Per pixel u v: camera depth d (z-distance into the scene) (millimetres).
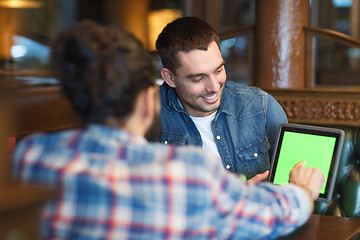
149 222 838
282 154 1561
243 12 9477
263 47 2688
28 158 901
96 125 917
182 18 1762
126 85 898
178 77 1746
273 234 988
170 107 1904
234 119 1877
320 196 1457
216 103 1766
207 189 862
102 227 837
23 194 743
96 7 8930
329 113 2408
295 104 2473
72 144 900
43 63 4797
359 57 8547
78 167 867
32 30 7344
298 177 1187
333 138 1474
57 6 7785
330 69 8258
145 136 994
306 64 2715
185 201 847
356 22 9109
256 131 1877
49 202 856
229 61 9070
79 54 897
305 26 2691
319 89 2424
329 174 1455
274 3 2631
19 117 2201
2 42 4746
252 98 1908
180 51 1693
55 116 2428
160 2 8695
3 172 989
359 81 7918
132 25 8258
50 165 879
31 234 750
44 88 2371
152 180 845
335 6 9195
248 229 936
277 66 2676
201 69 1685
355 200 1969
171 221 842
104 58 895
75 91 907
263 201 964
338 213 1988
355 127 2059
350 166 2018
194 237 877
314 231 1412
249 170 1864
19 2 4992
